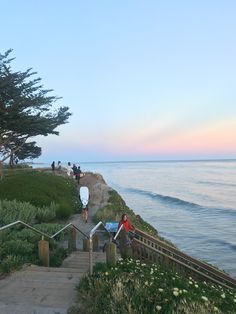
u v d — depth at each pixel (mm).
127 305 6133
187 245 28500
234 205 53688
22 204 20469
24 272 8781
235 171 160500
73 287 7578
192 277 11648
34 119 38938
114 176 142000
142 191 77562
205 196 67250
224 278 12477
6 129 39781
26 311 6355
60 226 15992
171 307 6227
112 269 8148
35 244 12062
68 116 43906
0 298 7004
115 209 26094
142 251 11906
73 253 13234
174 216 43719
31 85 38219
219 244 28688
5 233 12883
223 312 6887
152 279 7562
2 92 36062
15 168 62500
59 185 34594
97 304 6398
